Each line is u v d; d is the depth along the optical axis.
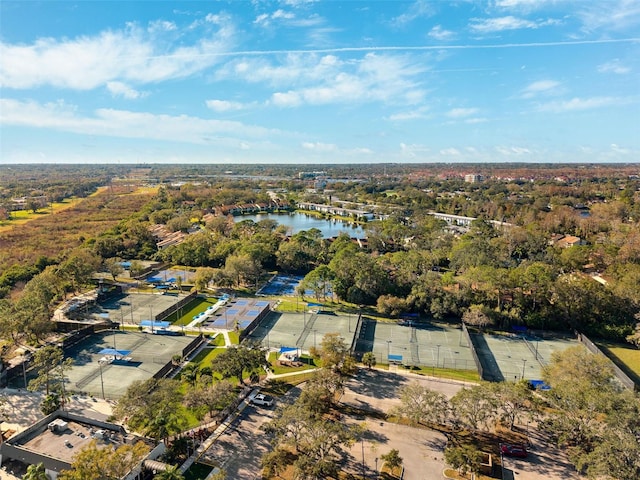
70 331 123.69
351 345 116.25
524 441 78.62
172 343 119.25
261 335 126.25
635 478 59.19
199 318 138.88
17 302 119.12
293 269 198.88
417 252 189.75
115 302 152.75
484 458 73.69
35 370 101.56
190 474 67.81
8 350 109.31
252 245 196.12
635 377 105.12
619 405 72.31
